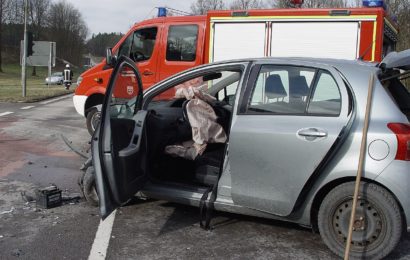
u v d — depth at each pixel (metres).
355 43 7.90
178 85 5.17
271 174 4.15
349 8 7.91
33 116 13.83
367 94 3.98
